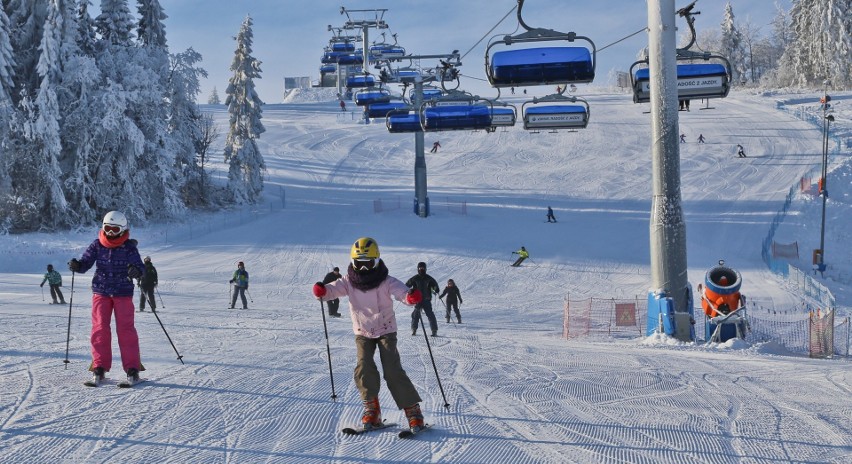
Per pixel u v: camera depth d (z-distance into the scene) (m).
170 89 55.84
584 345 12.66
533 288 33.31
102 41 52.03
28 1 49.69
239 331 13.05
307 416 5.96
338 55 68.88
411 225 48.22
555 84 16.64
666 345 14.12
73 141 48.56
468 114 25.69
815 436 5.57
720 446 5.24
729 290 15.51
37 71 46.69
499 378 7.88
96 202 49.84
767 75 122.06
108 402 6.31
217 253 41.16
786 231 45.28
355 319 5.61
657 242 15.80
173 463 4.67
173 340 11.21
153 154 51.06
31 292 26.27
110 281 7.11
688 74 18.92
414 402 5.50
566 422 5.88
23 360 8.52
